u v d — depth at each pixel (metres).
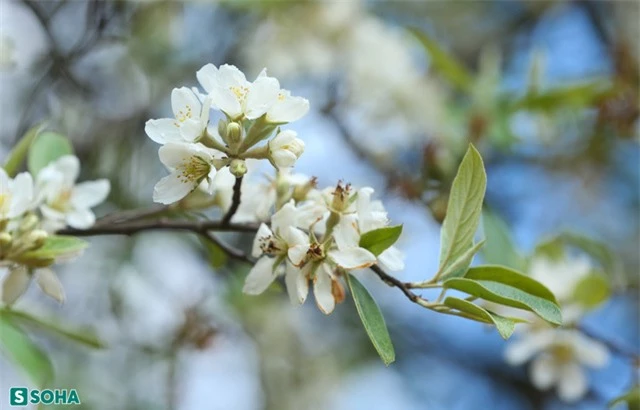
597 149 1.65
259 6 1.49
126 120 1.48
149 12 1.47
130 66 1.50
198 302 1.43
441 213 1.24
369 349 1.78
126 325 1.45
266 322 1.62
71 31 1.41
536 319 1.13
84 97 1.43
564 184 1.79
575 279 1.14
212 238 0.99
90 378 1.38
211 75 0.90
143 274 1.47
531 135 1.58
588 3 1.93
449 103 1.60
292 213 0.92
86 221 1.00
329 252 0.91
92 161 1.43
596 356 1.14
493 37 1.97
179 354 1.43
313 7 1.52
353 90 1.56
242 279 1.30
